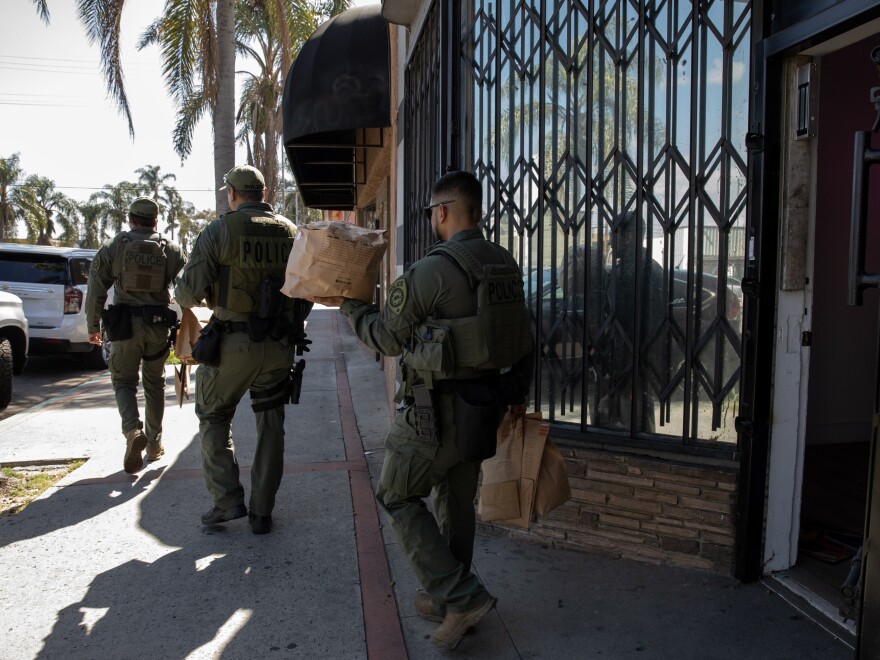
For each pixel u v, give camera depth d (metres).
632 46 3.32
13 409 7.53
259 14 19.80
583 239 3.54
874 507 1.81
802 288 2.94
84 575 3.36
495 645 2.71
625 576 3.22
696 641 2.70
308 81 7.18
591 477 3.43
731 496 3.11
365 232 2.66
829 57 4.60
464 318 2.39
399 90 6.49
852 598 2.50
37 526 3.96
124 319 4.70
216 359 3.61
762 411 2.98
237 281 3.61
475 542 3.66
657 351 3.33
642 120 3.30
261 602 3.10
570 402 3.64
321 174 11.28
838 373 5.01
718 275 3.11
